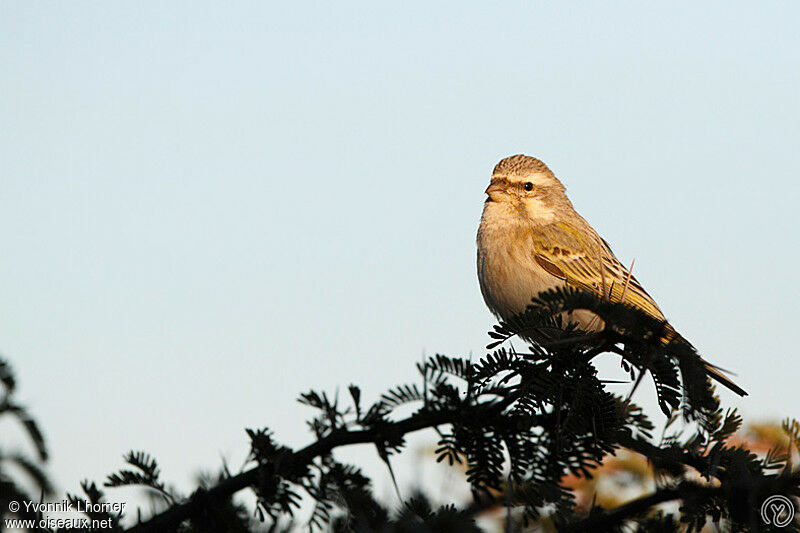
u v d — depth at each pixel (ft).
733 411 18.38
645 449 18.38
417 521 16.70
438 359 18.15
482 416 17.81
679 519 17.38
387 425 17.29
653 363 18.20
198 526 17.54
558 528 17.54
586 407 18.30
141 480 18.12
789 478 17.03
